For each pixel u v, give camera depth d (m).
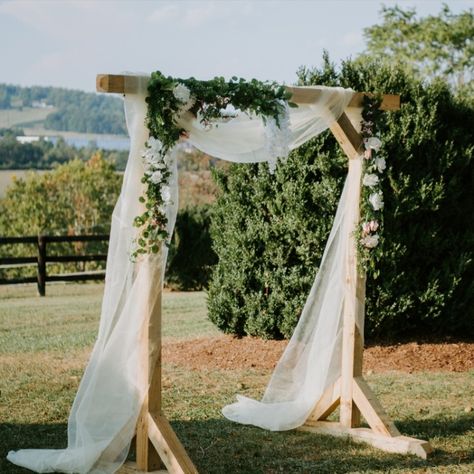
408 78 10.05
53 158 46.56
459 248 9.80
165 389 7.93
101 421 5.41
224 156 5.79
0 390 7.80
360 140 6.48
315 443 6.28
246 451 6.03
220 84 5.35
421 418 6.95
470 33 25.23
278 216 9.59
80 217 33.16
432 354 9.32
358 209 6.48
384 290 9.41
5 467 5.53
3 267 30.06
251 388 7.98
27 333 11.58
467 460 5.85
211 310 10.30
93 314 13.63
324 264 6.84
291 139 6.19
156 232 5.12
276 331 9.85
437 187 9.40
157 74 5.02
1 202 32.91
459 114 9.95
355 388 6.43
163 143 5.09
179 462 5.13
